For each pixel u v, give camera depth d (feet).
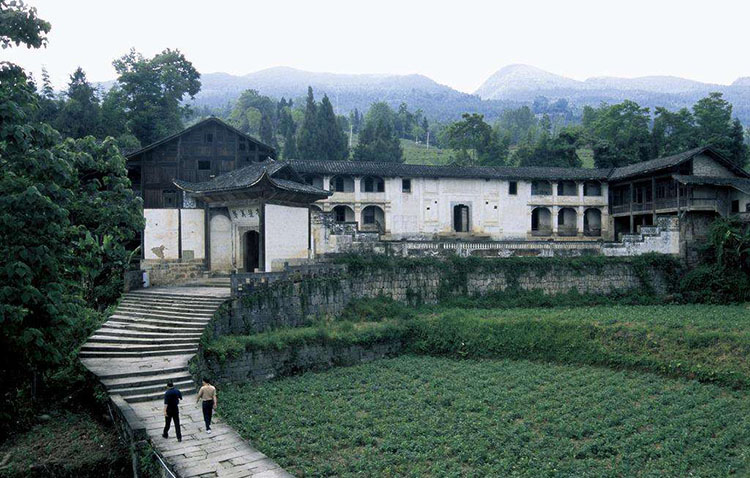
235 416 68.74
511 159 275.18
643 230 149.28
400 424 67.82
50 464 52.80
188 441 52.24
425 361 100.68
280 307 100.99
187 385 65.36
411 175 175.11
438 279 130.62
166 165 145.48
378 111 508.12
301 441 61.93
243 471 46.57
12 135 52.60
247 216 115.65
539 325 104.37
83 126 184.96
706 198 159.53
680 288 144.25
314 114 278.87
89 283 100.94
